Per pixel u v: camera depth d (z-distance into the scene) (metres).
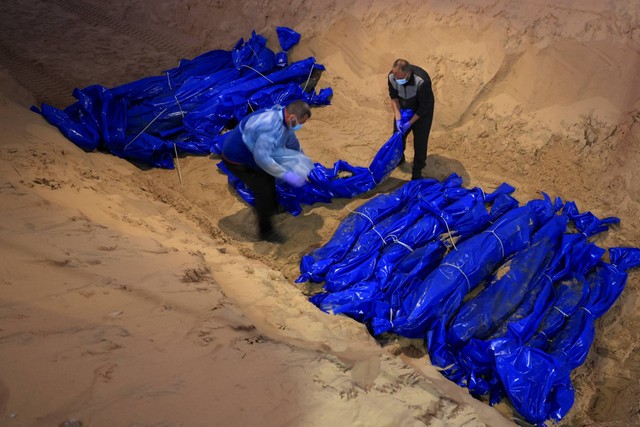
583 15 6.65
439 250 5.12
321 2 8.49
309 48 8.35
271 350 3.33
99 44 9.18
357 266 5.07
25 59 8.48
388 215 5.66
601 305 4.74
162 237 4.74
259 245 5.49
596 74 6.41
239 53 7.92
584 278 4.88
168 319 3.39
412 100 5.58
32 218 4.20
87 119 6.57
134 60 8.79
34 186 4.84
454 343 4.39
